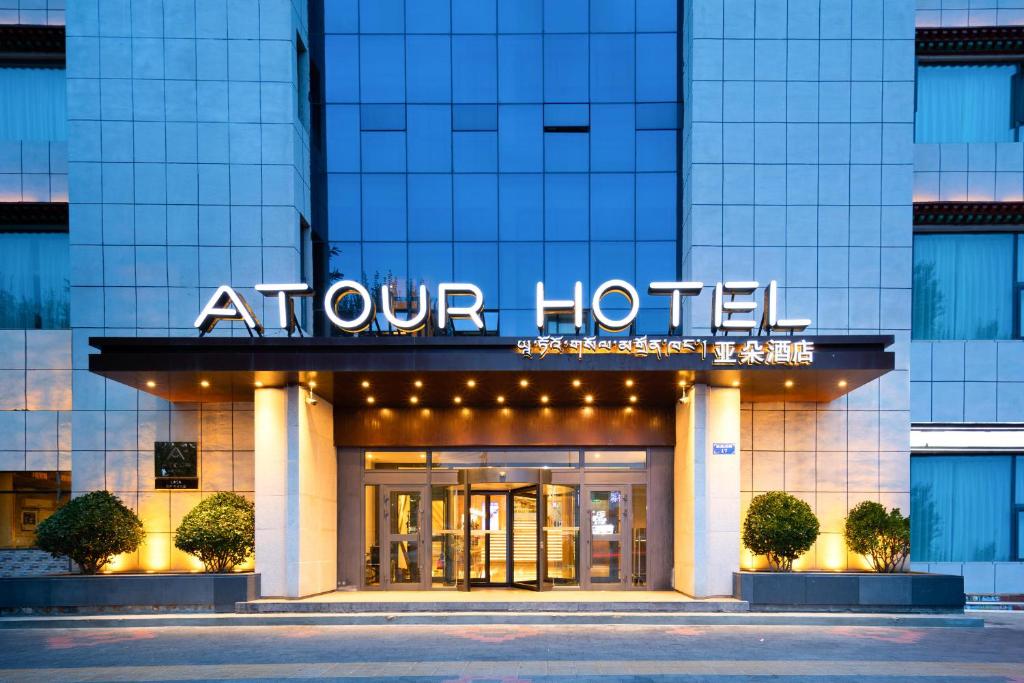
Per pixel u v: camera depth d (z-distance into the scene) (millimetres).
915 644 12797
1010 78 19547
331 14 18938
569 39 18875
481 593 17312
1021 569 18578
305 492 16109
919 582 15070
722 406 16219
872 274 17781
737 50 18016
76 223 17609
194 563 17328
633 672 10719
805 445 17766
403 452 18594
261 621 14492
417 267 18453
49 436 18328
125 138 17688
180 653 12086
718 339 14477
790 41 18047
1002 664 11367
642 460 18391
